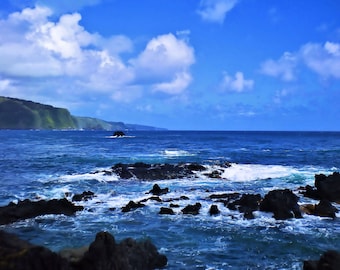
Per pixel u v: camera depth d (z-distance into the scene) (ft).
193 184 98.32
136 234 53.47
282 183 100.83
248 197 71.97
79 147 245.65
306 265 38.50
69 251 38.04
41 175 109.81
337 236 53.31
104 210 68.03
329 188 79.05
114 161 147.95
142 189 89.86
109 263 35.17
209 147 255.29
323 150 225.15
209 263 42.50
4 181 98.53
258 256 45.11
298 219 63.10
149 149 226.99
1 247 32.19
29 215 62.08
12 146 252.62
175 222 60.23
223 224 59.31
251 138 453.17
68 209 66.33
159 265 41.14
